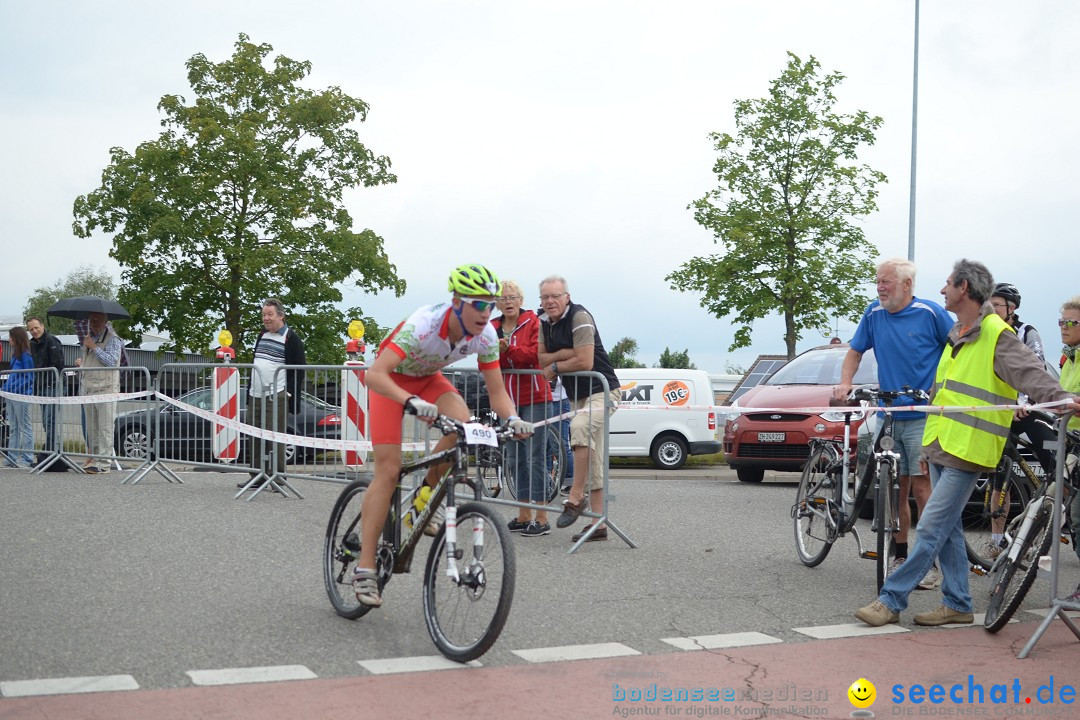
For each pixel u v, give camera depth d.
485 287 4.89
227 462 10.24
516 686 4.36
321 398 9.88
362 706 4.04
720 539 8.31
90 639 4.85
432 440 8.91
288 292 26.11
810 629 5.51
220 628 5.12
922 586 6.58
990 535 7.05
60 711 3.86
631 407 8.00
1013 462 6.91
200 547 7.10
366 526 5.17
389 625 5.32
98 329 12.13
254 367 9.81
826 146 23.19
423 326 5.03
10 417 12.46
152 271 25.61
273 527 7.93
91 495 9.41
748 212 23.23
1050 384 5.20
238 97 26.12
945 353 5.84
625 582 6.53
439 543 4.93
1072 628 5.30
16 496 9.29
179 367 10.97
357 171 27.09
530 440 8.28
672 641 5.16
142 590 5.85
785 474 15.45
